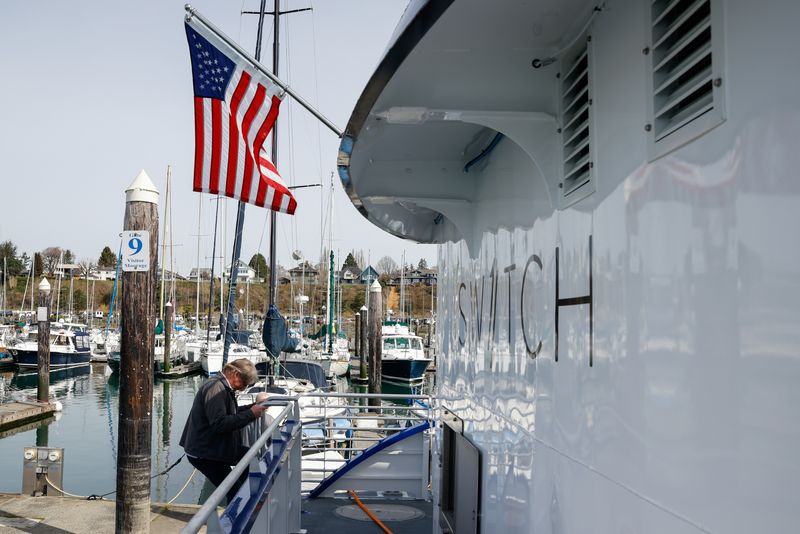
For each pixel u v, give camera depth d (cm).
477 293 430
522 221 326
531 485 292
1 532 884
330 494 686
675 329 165
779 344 125
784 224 124
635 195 192
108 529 902
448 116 276
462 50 253
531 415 296
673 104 169
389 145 427
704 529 150
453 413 497
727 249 143
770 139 128
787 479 122
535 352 293
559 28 240
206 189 614
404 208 614
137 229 758
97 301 10000
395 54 217
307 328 6197
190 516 934
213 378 471
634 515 187
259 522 315
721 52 146
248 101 604
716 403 146
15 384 3462
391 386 3678
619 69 204
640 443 184
